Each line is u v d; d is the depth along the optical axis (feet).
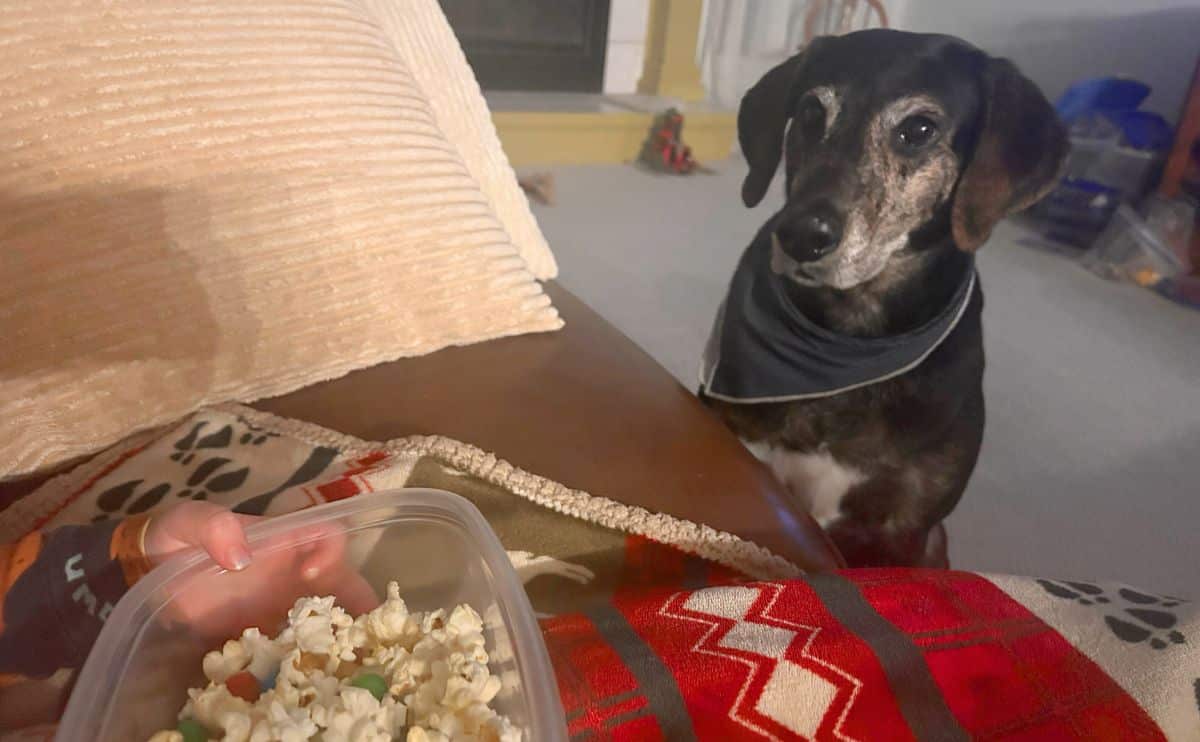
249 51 2.06
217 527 1.46
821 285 2.91
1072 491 4.62
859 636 1.50
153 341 1.92
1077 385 5.65
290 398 2.12
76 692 1.23
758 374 3.00
